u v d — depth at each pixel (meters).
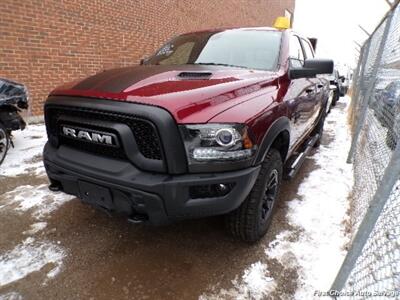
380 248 2.15
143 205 1.94
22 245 2.54
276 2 20.08
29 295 2.04
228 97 2.11
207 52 3.26
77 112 2.15
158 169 1.91
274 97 2.47
